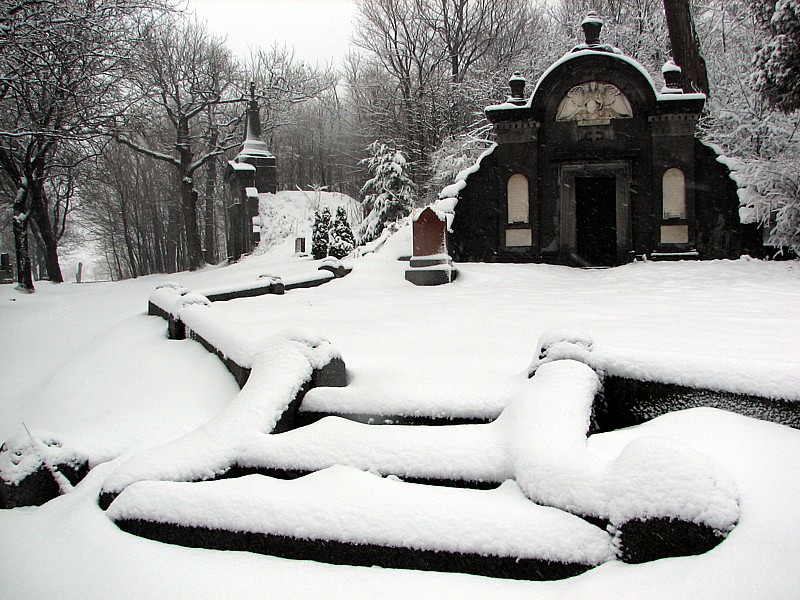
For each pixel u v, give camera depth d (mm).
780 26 17031
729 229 19172
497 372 5410
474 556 3088
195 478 4035
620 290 13305
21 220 28688
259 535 3393
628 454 3168
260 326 8742
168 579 3137
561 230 20406
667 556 2836
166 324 9703
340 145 61719
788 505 2852
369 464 3967
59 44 21844
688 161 19359
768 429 3791
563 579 2957
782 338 6539
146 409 5840
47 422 6207
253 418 4555
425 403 4699
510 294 13094
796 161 17828
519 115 20438
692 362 4402
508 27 41438
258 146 44281
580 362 4664
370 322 9070
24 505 4379
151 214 57094
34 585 3180
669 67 19547
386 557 3205
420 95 42312
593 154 20125
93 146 31000
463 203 21203
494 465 3781
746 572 2502
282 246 39625
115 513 3680
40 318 17078
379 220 32781
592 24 20219
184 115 41031
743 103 21656
